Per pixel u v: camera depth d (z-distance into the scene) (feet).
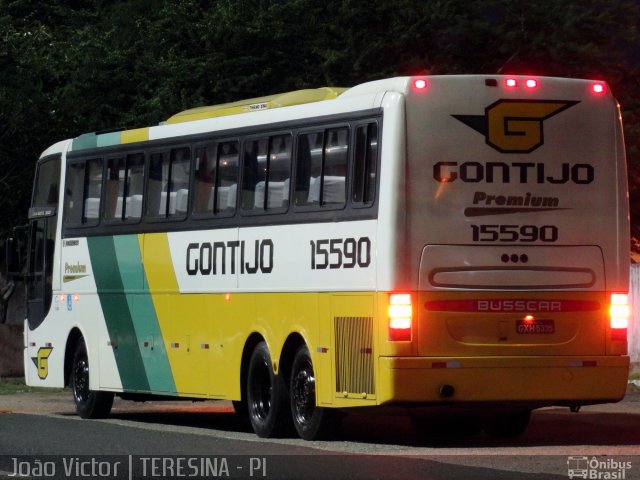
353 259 97.09
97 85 209.87
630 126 205.87
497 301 95.20
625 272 98.27
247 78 203.62
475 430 111.45
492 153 95.76
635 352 182.70
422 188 94.58
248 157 110.22
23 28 219.20
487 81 96.07
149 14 220.64
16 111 204.74
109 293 130.00
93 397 133.59
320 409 100.99
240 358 109.70
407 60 201.87
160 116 202.39
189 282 117.08
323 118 101.60
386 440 106.11
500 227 95.61
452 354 94.27
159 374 121.90
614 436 106.63
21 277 146.72
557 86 97.30
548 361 95.81
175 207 119.96
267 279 106.52
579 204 97.19
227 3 212.84
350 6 206.08
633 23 206.28
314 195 101.76
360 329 96.07
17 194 206.69
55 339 140.36
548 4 203.92
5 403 160.04
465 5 205.05
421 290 94.07
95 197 133.80
